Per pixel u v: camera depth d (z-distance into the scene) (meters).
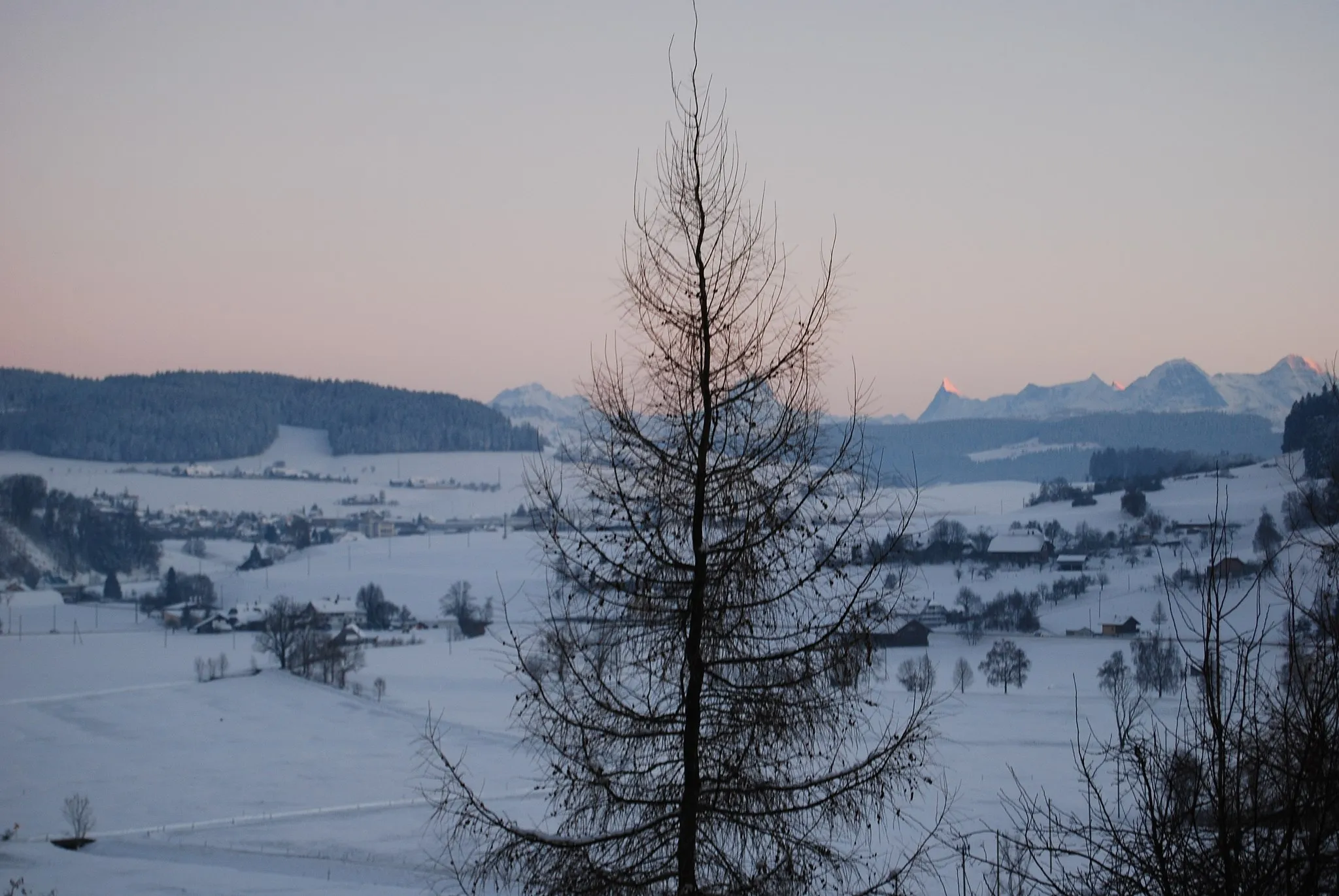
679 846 9.81
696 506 10.41
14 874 39.75
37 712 89.25
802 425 10.42
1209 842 7.48
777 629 10.29
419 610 169.38
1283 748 7.41
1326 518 8.20
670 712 10.34
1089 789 8.83
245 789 58.75
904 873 9.70
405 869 40.72
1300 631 7.67
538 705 10.20
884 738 10.34
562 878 9.65
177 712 86.88
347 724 77.50
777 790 9.88
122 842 47.53
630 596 10.30
